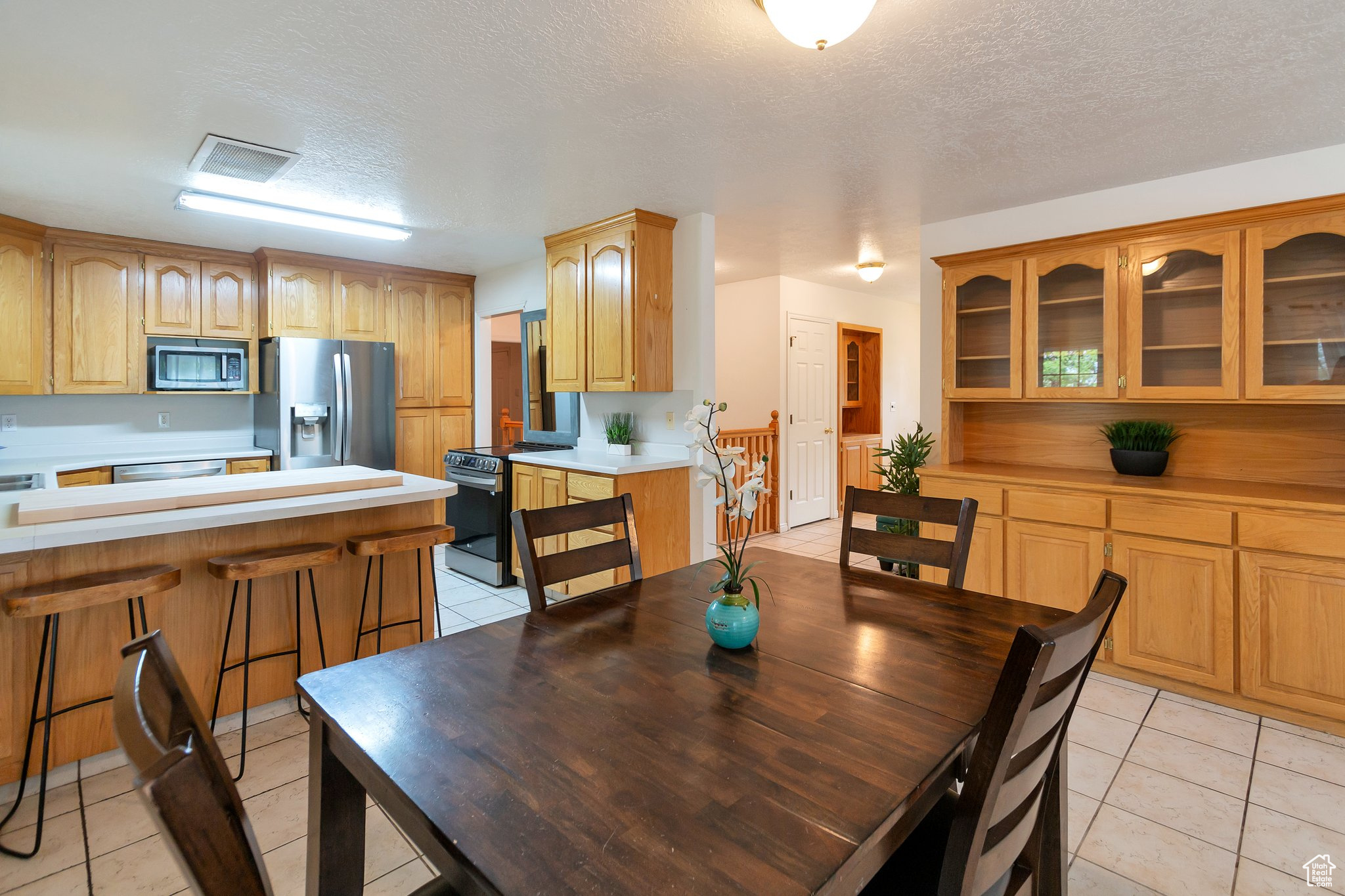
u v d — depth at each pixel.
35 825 1.93
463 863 0.76
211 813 0.56
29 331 3.85
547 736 1.04
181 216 3.77
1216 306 2.88
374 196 3.43
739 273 5.65
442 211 3.72
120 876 1.72
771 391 5.89
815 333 6.26
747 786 0.90
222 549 2.41
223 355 4.64
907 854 1.16
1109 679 2.96
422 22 1.86
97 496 2.28
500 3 1.77
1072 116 2.47
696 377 3.86
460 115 2.46
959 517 1.86
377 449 4.98
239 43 1.96
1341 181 2.73
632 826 0.82
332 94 2.29
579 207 3.67
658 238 3.82
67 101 2.33
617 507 1.90
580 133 2.63
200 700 2.40
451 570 4.83
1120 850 1.84
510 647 1.41
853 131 2.62
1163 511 2.77
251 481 2.64
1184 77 2.18
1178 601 2.74
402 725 1.07
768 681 1.24
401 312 5.25
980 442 3.91
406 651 1.39
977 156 2.88
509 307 5.31
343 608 2.73
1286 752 2.33
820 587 1.83
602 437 4.59
